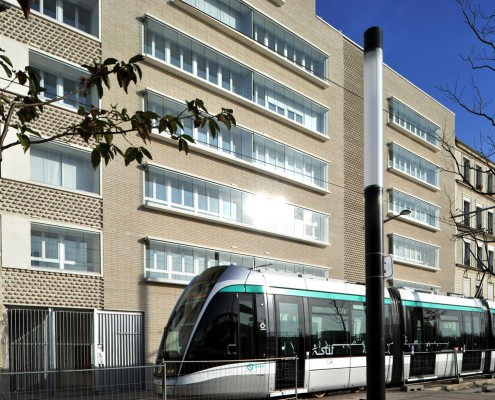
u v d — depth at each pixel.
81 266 18.50
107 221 19.20
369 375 7.16
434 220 38.22
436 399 14.07
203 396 11.99
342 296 15.55
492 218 44.09
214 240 22.80
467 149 41.91
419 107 38.12
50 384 8.59
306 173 28.05
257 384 12.70
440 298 19.72
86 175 19.22
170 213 21.25
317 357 14.29
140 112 5.06
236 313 12.82
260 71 25.80
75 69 19.16
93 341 18.22
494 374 21.59
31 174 17.83
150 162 20.67
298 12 28.53
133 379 9.34
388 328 17.02
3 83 17.11
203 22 23.62
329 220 28.95
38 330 17.09
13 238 16.72
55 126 18.42
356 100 32.12
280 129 26.73
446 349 19.30
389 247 33.56
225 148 24.03
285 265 25.98
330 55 30.41
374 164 7.49
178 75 22.23
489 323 22.06
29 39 17.98
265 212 25.30
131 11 21.02
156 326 20.03
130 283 19.56
